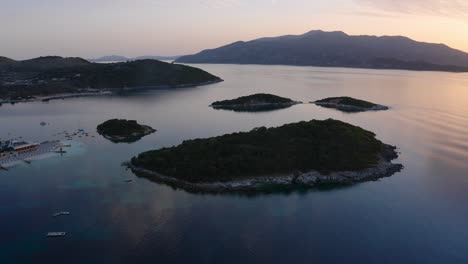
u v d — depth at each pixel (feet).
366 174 351.87
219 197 304.09
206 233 248.52
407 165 383.04
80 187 321.32
